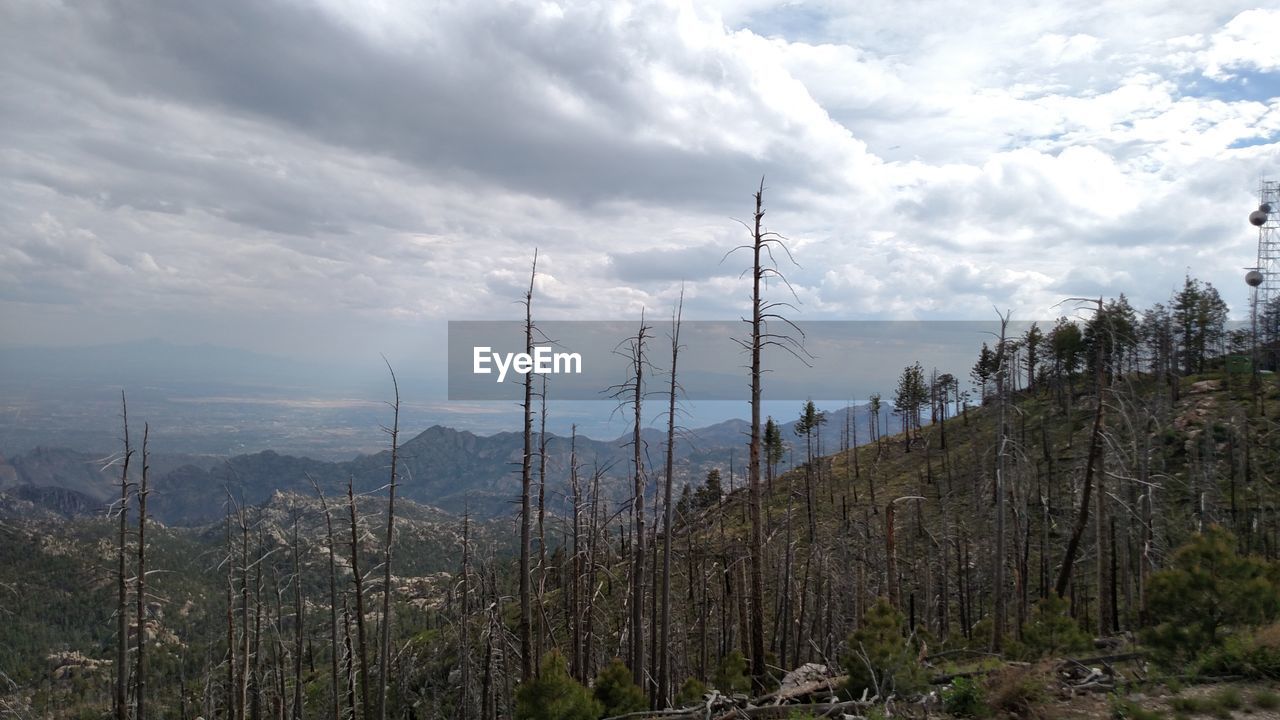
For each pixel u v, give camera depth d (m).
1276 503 41.47
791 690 17.00
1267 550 36.44
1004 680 13.16
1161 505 29.94
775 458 72.81
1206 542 14.16
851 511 63.44
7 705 36.41
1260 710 10.98
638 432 23.36
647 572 31.98
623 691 18.16
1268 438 49.16
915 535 52.34
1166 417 34.00
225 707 42.50
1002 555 25.47
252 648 40.34
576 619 27.11
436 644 45.53
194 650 70.12
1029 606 34.53
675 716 15.98
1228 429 48.62
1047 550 39.72
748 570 37.66
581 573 33.75
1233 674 12.59
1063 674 14.27
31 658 69.88
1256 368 64.12
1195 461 40.16
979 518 43.16
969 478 53.28
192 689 58.66
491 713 30.20
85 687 64.50
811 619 38.16
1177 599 13.70
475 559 31.09
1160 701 11.95
